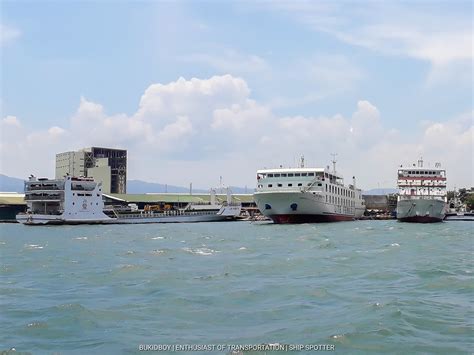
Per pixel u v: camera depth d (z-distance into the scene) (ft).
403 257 188.65
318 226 431.43
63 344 84.02
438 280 134.62
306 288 125.49
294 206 453.17
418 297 114.93
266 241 272.51
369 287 127.34
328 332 87.40
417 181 547.49
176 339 85.81
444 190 547.08
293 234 330.13
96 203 615.57
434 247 229.45
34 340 86.38
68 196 590.96
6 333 90.53
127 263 181.16
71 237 351.05
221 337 86.74
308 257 188.75
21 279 148.87
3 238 347.56
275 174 495.41
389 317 95.25
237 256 197.36
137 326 93.97
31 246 270.05
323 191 483.51
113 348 81.51
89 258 201.46
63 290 129.80
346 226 433.07
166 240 301.02
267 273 151.02
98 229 484.33
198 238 313.12
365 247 229.45
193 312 103.45
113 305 110.32
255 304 110.01
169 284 133.18
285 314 101.19
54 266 176.96
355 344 80.89
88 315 100.89
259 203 467.93
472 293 119.24
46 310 106.63
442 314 98.58
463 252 207.31
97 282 140.36
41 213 610.65
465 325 91.15
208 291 123.34
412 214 507.30
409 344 80.79
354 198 629.92
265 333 88.43
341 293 119.96
